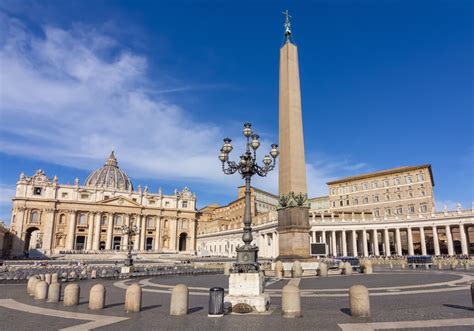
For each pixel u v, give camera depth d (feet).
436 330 25.11
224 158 43.60
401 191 250.16
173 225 357.61
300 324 27.58
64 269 119.85
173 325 27.89
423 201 238.27
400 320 28.68
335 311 33.22
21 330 26.81
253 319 29.91
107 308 37.06
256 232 231.50
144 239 342.64
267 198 322.34
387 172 258.37
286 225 82.43
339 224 208.54
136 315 32.63
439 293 45.91
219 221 332.80
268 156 45.80
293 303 30.83
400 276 76.07
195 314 32.68
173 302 32.71
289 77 87.76
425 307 34.83
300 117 87.30
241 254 36.50
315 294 45.78
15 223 298.56
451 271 95.35
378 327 26.23
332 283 60.49
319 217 220.02
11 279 69.51
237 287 34.81
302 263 77.71
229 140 44.11
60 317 31.94
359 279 68.59
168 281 73.05
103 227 329.11
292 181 83.10
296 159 84.48
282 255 82.79
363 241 207.41
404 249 237.66
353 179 276.41
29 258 239.30
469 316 29.94
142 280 77.00
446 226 187.93
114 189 343.26
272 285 58.34
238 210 312.71
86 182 397.19
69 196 321.93
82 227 321.93
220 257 276.41
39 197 308.40
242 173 41.27
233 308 33.27
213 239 332.39
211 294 32.07
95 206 326.65
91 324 28.71
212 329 26.27
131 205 339.77
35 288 45.78
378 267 123.03
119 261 193.06
